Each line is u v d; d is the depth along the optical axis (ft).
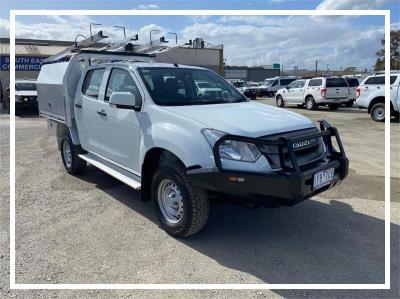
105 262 12.41
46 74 24.18
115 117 16.89
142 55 22.91
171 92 15.89
